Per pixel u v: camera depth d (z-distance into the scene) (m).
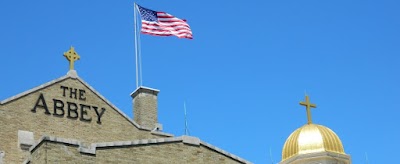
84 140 39.03
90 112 40.03
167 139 31.84
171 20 44.25
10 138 36.88
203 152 32.62
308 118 45.44
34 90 38.78
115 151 30.28
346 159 43.53
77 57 41.56
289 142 44.53
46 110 38.62
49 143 28.80
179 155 31.86
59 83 39.81
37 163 28.77
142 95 43.38
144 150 31.05
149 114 42.91
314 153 42.91
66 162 28.83
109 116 40.56
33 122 37.91
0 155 35.91
